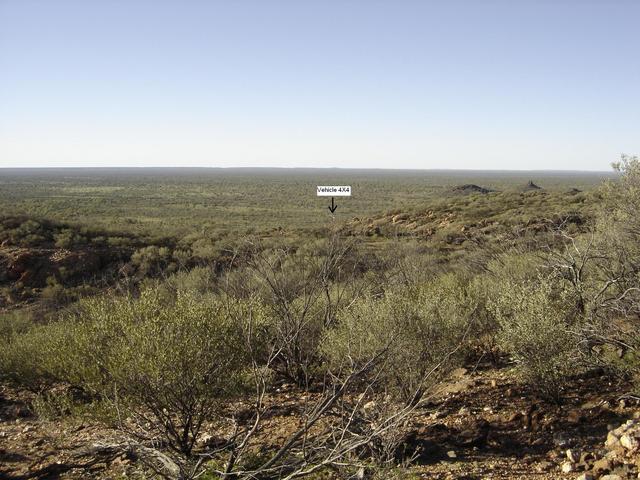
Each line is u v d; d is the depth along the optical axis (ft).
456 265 44.24
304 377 23.49
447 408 19.01
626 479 12.23
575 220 57.16
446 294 25.00
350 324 19.83
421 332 18.76
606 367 19.11
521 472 13.89
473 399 19.71
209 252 76.13
